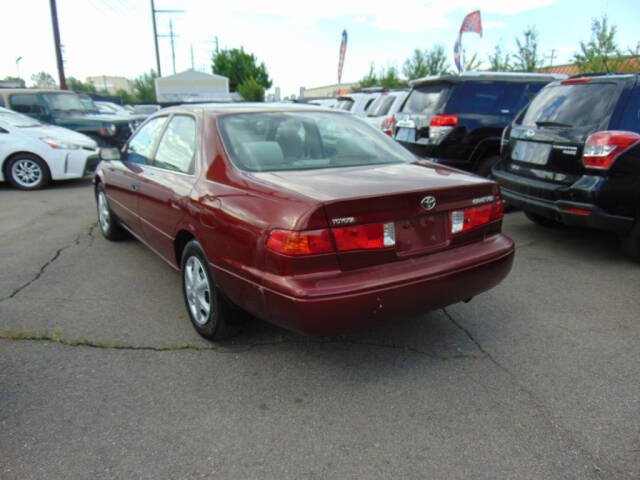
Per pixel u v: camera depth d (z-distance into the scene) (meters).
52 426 2.34
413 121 6.96
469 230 2.83
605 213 4.24
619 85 4.27
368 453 2.18
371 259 2.46
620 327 3.38
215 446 2.22
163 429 2.33
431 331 3.32
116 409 2.47
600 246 5.23
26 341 3.14
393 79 25.47
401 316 2.56
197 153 3.24
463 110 6.54
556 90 4.95
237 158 2.99
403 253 2.57
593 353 3.04
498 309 3.67
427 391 2.65
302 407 2.50
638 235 4.40
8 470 2.06
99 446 2.21
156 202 3.60
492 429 2.34
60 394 2.59
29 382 2.70
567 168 4.46
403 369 2.86
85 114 12.90
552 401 2.55
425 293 2.56
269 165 2.96
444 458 2.15
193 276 3.18
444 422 2.39
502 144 5.63
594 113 4.36
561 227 6.02
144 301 3.80
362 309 2.39
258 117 3.36
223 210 2.71
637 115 4.22
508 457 2.15
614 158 4.12
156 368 2.85
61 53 19.81
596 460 2.13
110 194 4.91
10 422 2.37
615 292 3.98
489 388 2.67
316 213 2.29
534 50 17.27
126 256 4.90
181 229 3.21
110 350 3.05
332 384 2.71
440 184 2.69
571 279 4.27
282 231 2.34
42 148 8.74
